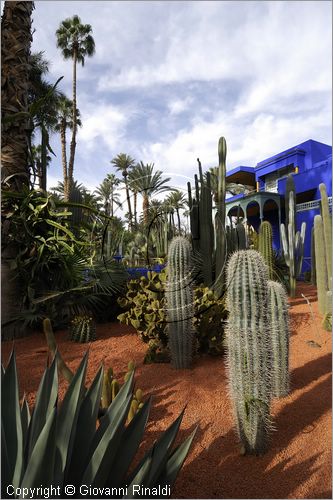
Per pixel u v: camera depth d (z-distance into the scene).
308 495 1.68
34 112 4.91
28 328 4.53
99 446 1.32
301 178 14.61
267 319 2.02
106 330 4.73
